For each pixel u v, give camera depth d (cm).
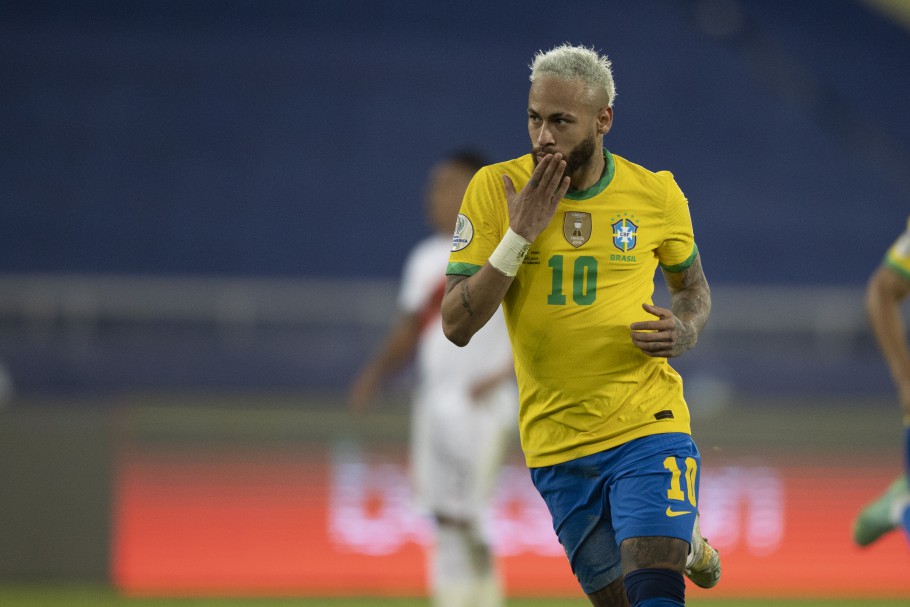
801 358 4809
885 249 6191
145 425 3628
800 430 3809
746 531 3750
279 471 3656
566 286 1505
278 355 4725
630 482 1503
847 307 5172
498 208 1516
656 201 1543
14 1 6662
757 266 5997
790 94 7200
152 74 6494
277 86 6556
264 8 6931
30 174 5978
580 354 1515
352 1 7075
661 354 1466
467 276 1512
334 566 3644
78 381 4559
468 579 2631
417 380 4488
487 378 2630
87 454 3603
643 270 1538
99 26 6650
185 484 3622
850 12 7731
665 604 1409
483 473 2639
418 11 7094
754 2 7656
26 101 6272
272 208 6006
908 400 2153
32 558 3575
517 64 6900
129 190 5991
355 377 4784
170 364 4628
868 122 7144
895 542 3797
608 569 1582
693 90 6950
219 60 6619
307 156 6262
